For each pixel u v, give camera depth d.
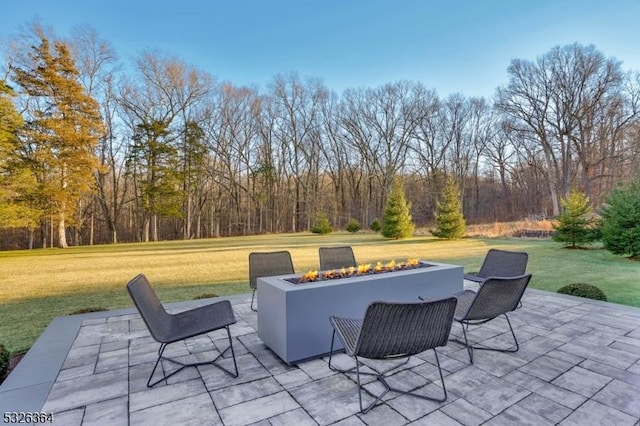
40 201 13.20
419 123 23.75
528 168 23.42
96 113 14.21
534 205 23.30
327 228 19.78
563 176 19.36
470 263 8.05
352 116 24.11
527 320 3.43
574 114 18.41
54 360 2.57
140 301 2.18
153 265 8.43
